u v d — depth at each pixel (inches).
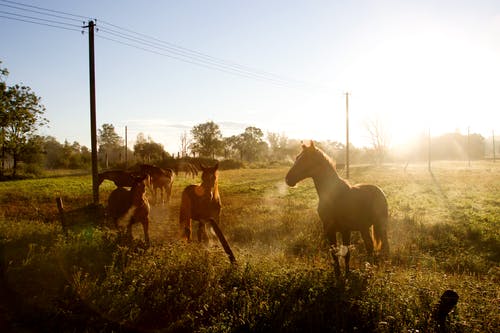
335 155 3804.1
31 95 1905.8
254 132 4205.2
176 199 933.2
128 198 423.5
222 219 561.0
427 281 234.1
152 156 2539.4
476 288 227.0
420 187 1127.0
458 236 454.0
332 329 185.6
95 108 756.0
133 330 203.5
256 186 1246.3
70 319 213.8
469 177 1560.0
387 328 177.3
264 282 228.5
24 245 339.6
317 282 222.4
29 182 1488.7
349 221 295.6
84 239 335.0
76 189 1144.8
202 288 228.1
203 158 2475.4
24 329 208.1
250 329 189.8
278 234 448.8
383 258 313.6
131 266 257.1
